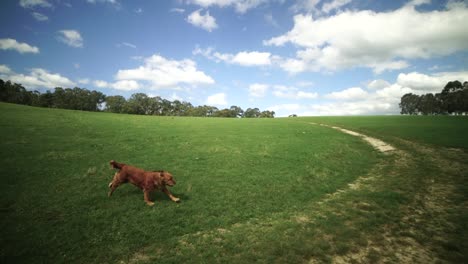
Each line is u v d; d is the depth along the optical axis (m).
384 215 9.86
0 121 27.59
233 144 24.69
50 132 24.55
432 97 133.75
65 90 122.25
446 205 10.94
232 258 6.83
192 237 7.97
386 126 42.28
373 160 20.03
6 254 6.58
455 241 7.86
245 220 9.34
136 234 7.95
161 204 10.31
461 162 18.80
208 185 12.94
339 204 11.05
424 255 7.22
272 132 34.94
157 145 22.53
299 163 18.11
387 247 7.63
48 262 6.41
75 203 10.00
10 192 10.58
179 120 50.38
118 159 17.09
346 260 6.96
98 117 43.41
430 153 22.00
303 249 7.27
